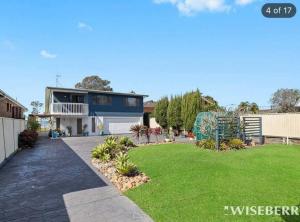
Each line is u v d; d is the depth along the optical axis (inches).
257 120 848.9
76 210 340.5
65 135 1606.8
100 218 311.0
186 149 671.8
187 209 304.7
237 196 323.6
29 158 763.4
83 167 600.4
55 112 1576.0
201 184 374.6
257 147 682.8
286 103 2064.5
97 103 1739.7
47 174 543.5
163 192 369.4
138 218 303.3
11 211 346.9
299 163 457.1
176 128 1472.7
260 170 418.3
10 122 804.0
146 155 636.7
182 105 1362.0
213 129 701.3
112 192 405.7
